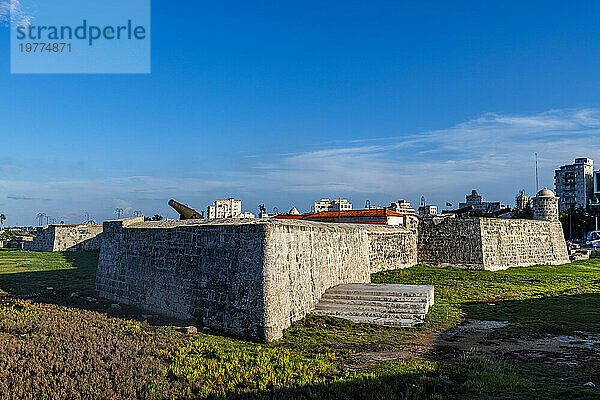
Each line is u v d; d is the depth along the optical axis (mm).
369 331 15109
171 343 12523
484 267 33281
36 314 15836
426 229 36094
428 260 35719
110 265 21312
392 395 9203
